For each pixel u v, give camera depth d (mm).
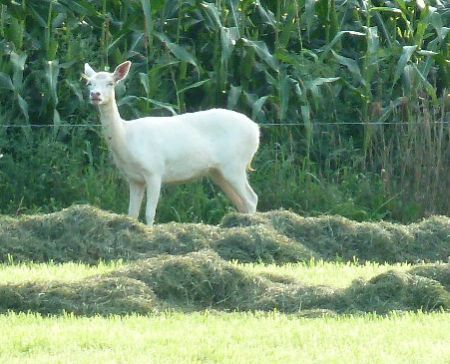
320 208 56531
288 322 30578
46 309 31984
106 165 57031
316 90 58531
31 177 55781
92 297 32406
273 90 61062
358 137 61344
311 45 64312
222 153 50969
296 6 60844
